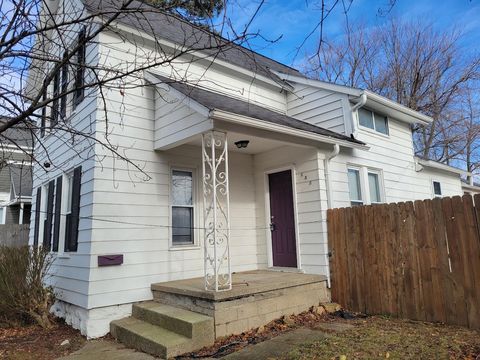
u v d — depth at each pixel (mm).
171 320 5102
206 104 5547
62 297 6730
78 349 5125
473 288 5164
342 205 7949
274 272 7527
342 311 6551
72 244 6473
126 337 5266
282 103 9789
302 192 7578
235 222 8023
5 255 6672
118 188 6293
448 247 5484
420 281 5766
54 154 8172
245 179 8391
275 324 5676
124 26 6656
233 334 5191
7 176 16844
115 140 6363
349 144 7777
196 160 7473
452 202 5492
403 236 6031
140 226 6445
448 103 20219
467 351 4039
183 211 7207
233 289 5410
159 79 6578
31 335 5922
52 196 8078
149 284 6383
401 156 10539
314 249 7254
